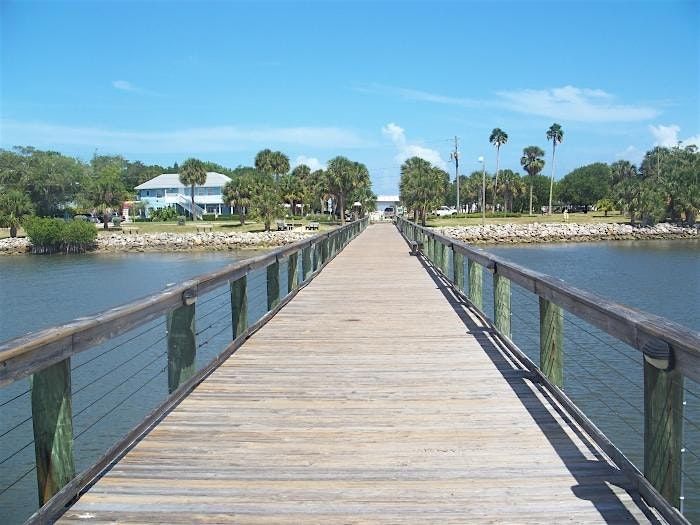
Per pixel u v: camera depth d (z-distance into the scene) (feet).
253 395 16.14
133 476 11.24
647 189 217.77
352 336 23.41
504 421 13.97
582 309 12.23
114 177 271.28
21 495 24.86
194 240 190.90
